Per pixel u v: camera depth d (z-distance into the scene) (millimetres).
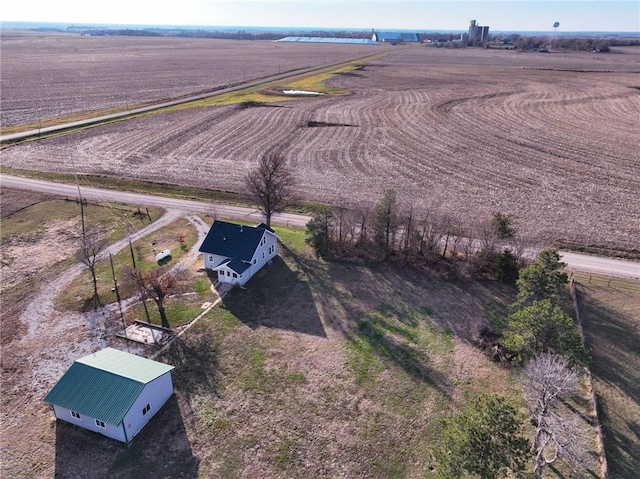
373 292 45406
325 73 191500
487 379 34656
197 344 38031
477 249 50594
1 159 81500
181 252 52031
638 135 96562
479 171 76938
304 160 82125
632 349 37312
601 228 57156
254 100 132625
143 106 123812
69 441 29656
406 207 60844
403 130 101125
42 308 42250
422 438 29984
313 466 28172
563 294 42625
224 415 31578
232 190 69188
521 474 23594
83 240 49344
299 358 36656
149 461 28344
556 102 128250
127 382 30219
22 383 33906
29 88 148250
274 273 48438
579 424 30391
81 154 84938
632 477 27172
